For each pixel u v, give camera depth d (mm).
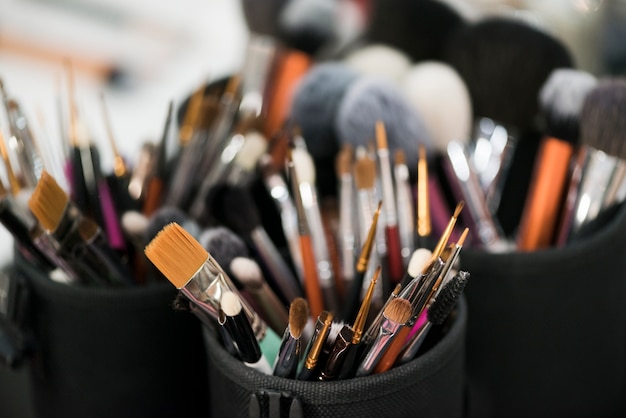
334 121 465
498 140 485
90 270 391
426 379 337
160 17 706
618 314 424
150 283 403
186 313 408
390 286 384
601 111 405
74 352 404
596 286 403
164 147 454
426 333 333
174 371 413
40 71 680
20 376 514
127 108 676
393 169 422
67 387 413
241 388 338
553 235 447
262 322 358
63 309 397
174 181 455
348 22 561
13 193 409
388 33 541
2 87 411
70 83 428
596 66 548
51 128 624
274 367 337
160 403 414
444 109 461
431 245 415
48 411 427
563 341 407
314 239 407
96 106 673
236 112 481
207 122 460
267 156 452
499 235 466
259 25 564
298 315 309
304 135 472
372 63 521
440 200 454
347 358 323
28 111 639
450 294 305
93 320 394
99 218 415
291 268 441
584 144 419
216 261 360
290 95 508
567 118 437
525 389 417
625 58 547
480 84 474
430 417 345
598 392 429
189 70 686
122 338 397
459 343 356
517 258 393
